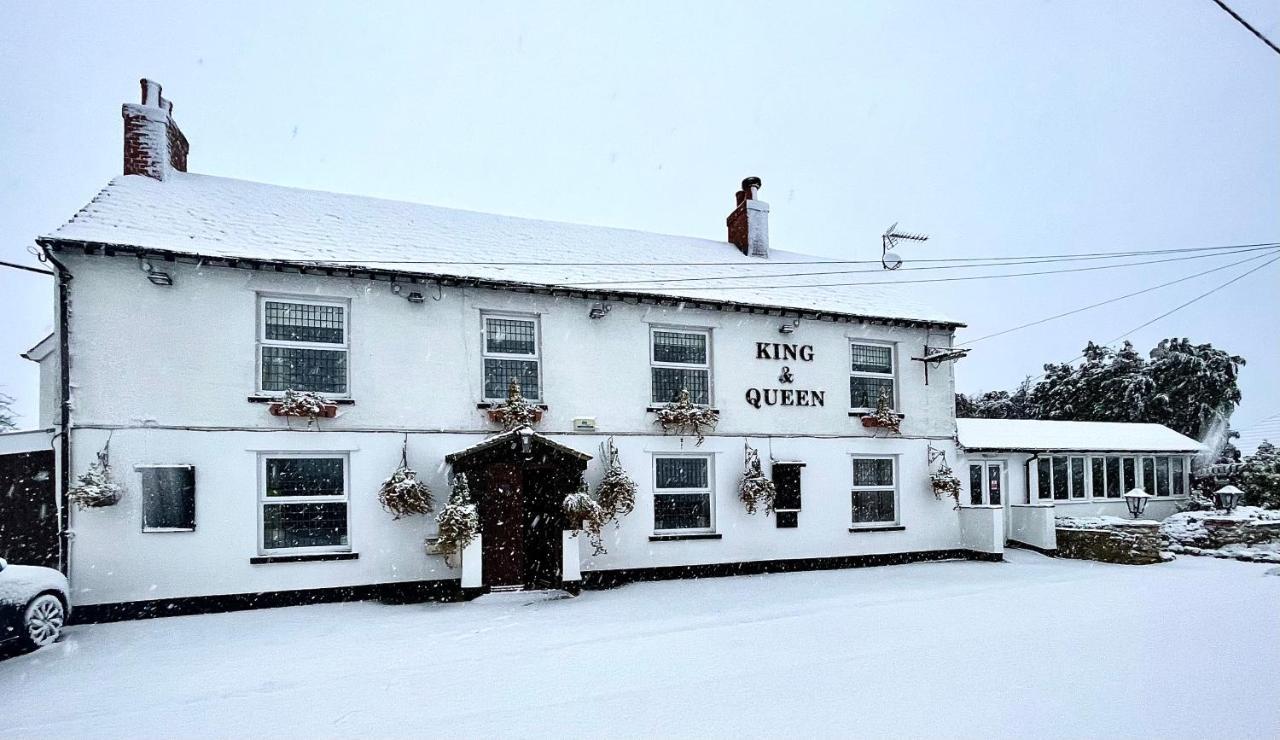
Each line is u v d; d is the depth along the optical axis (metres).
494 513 13.47
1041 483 20.78
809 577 14.93
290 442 12.31
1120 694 6.93
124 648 9.24
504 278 13.84
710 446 15.52
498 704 6.84
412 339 13.34
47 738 6.21
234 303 12.20
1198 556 18.44
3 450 11.27
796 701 6.79
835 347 17.16
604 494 13.79
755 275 17.83
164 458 11.53
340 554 12.40
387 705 6.88
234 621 10.84
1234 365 32.94
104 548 11.08
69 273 11.28
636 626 10.13
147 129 14.25
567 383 14.45
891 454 17.48
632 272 16.00
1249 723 6.16
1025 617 10.45
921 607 11.32
